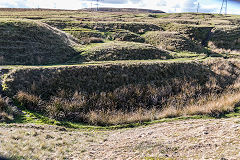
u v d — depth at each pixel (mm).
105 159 7746
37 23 28734
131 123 14117
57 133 11367
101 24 41656
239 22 64562
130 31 41062
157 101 18141
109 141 10312
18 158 7414
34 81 17078
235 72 24906
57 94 16875
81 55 25031
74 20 45781
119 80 19906
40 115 14016
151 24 45469
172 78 21500
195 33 43656
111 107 16703
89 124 13945
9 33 23609
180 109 15922
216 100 17969
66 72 18969
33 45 23562
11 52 21422
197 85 20719
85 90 18062
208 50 35500
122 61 23984
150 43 35719
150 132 10945
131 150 8414
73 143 9984
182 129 10516
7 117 12523
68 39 29844
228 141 7633
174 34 38250
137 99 18156
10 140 8922
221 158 6406
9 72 17203
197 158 6824
